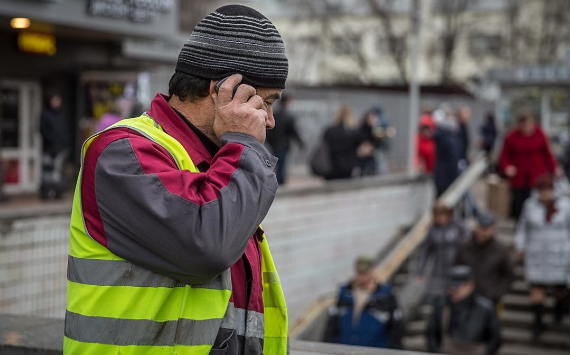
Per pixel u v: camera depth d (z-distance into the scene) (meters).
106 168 2.93
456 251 14.36
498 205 23.12
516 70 31.39
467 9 66.75
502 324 16.81
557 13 62.25
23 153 26.02
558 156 28.98
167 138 3.10
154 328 2.94
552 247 15.55
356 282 12.57
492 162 28.83
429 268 15.25
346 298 12.50
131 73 26.69
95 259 2.97
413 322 17.41
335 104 33.28
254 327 3.22
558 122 31.36
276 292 3.46
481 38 75.50
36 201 22.66
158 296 2.94
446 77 64.88
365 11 75.31
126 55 28.61
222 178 2.99
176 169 3.02
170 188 2.88
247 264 3.22
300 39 70.06
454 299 12.34
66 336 3.03
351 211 18.92
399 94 43.12
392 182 21.41
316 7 68.00
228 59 3.12
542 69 31.05
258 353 3.21
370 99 35.59
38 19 21.45
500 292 13.96
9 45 24.47
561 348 15.71
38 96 26.28
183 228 2.82
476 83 34.91
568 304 15.99
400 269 19.09
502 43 67.94
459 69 75.56
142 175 2.89
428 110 29.42
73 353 2.97
